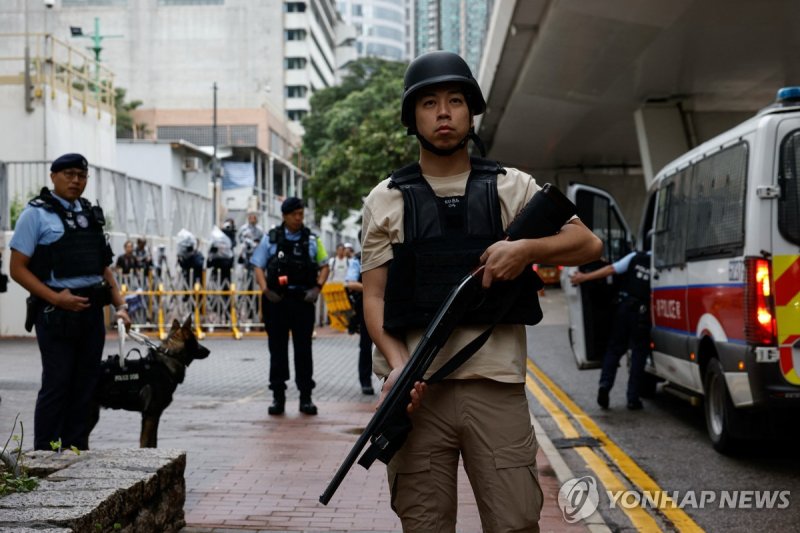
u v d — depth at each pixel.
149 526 4.40
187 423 8.63
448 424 2.87
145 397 6.12
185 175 42.66
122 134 67.06
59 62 24.44
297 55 92.00
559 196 2.80
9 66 85.44
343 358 15.26
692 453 7.64
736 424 7.15
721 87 22.19
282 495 5.81
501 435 2.85
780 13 16.00
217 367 13.82
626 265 9.90
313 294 9.18
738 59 19.42
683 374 8.55
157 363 6.20
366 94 57.31
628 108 25.41
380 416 2.72
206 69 89.44
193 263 19.31
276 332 9.21
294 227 9.24
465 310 2.77
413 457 2.90
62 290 5.75
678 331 8.65
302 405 9.27
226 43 89.56
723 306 7.30
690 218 8.38
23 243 5.69
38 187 20.00
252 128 66.69
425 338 2.74
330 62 119.81
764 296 6.71
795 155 6.81
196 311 18.98
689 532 5.31
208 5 89.38
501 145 35.16
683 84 22.00
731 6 15.57
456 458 2.96
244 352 16.11
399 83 57.34
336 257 25.03
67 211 5.84
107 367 6.09
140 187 25.06
